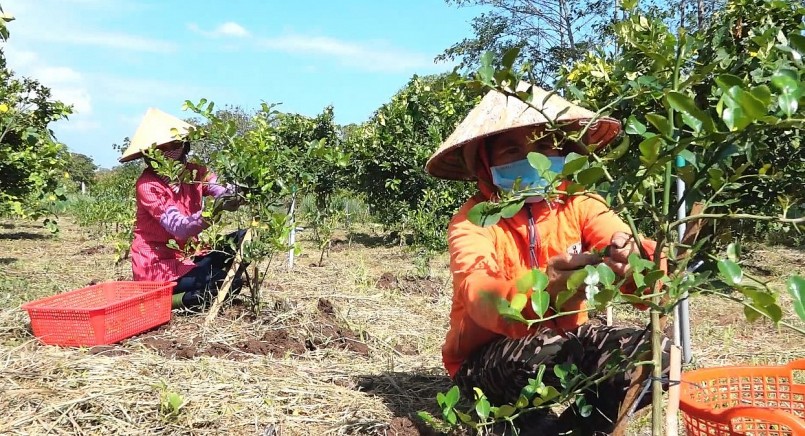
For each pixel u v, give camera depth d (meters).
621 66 2.66
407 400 3.17
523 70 1.61
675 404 1.69
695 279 1.44
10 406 2.96
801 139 2.36
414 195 10.66
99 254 9.26
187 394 3.09
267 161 4.62
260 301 4.77
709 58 2.60
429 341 4.45
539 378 1.95
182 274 4.82
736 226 2.57
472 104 9.95
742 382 2.38
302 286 6.42
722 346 4.34
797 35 1.37
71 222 15.48
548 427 2.50
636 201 1.64
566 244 2.39
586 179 1.45
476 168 2.40
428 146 10.16
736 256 1.48
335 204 13.73
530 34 19.66
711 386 2.37
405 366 3.76
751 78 2.23
